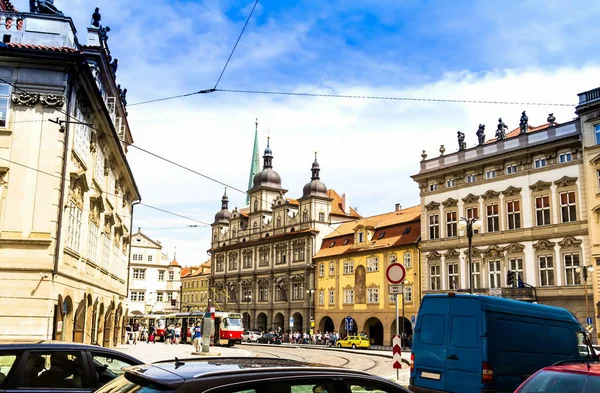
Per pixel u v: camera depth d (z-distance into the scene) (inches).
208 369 220.2
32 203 856.3
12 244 840.9
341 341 2406.5
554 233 1764.3
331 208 3437.5
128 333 2327.8
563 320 645.3
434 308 599.5
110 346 1531.7
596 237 1643.7
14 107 877.2
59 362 367.9
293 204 3321.9
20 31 915.4
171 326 2488.9
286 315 3125.0
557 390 323.6
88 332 1143.0
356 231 2721.5
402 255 2413.9
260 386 212.8
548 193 1800.0
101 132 1162.0
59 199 869.8
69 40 933.8
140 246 4089.6
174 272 4854.8
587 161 1685.5
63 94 890.1
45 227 852.0
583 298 1664.6
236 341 2373.3
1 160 861.8
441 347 581.3
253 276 3444.9
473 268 1999.3
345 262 2773.1
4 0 1171.9
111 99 1413.6
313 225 3085.6
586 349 661.9
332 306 2819.9
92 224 1158.3
